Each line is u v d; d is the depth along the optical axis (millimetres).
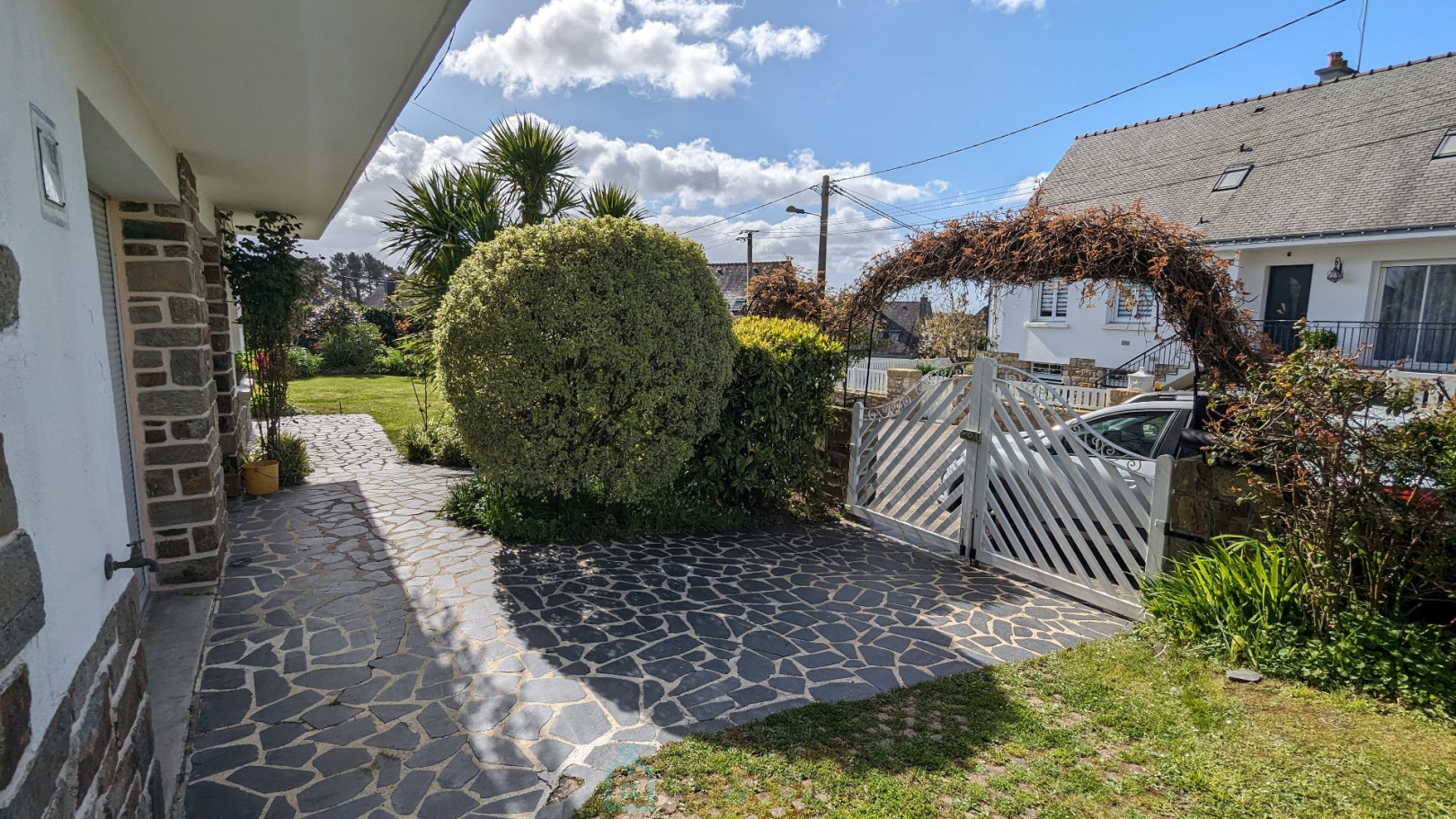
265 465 7008
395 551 5418
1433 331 12484
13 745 1200
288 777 2697
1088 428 4922
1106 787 2754
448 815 2516
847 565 5492
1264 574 3928
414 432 9406
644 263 5426
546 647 3871
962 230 6234
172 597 4324
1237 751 2996
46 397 1510
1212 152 16438
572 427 5352
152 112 3766
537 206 8641
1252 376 4141
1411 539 3504
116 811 1778
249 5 2553
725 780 2744
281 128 4152
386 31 2812
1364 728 3162
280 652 3727
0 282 1293
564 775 2760
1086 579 4859
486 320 5184
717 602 4625
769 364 6414
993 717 3262
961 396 5910
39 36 1696
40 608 1359
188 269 4285
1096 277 5469
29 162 1541
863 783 2742
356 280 54812
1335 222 13078
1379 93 14531
